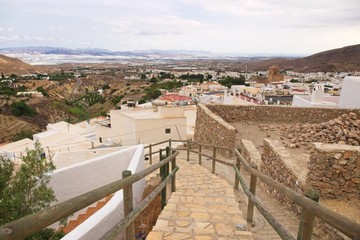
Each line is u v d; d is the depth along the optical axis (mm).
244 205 4348
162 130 19438
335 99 17516
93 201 1608
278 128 10719
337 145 4250
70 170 5375
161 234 2928
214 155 6465
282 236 1896
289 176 4820
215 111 11672
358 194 4113
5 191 3287
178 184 5387
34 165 3781
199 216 3443
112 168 6133
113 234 1849
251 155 6750
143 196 5297
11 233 1026
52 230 3816
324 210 1499
